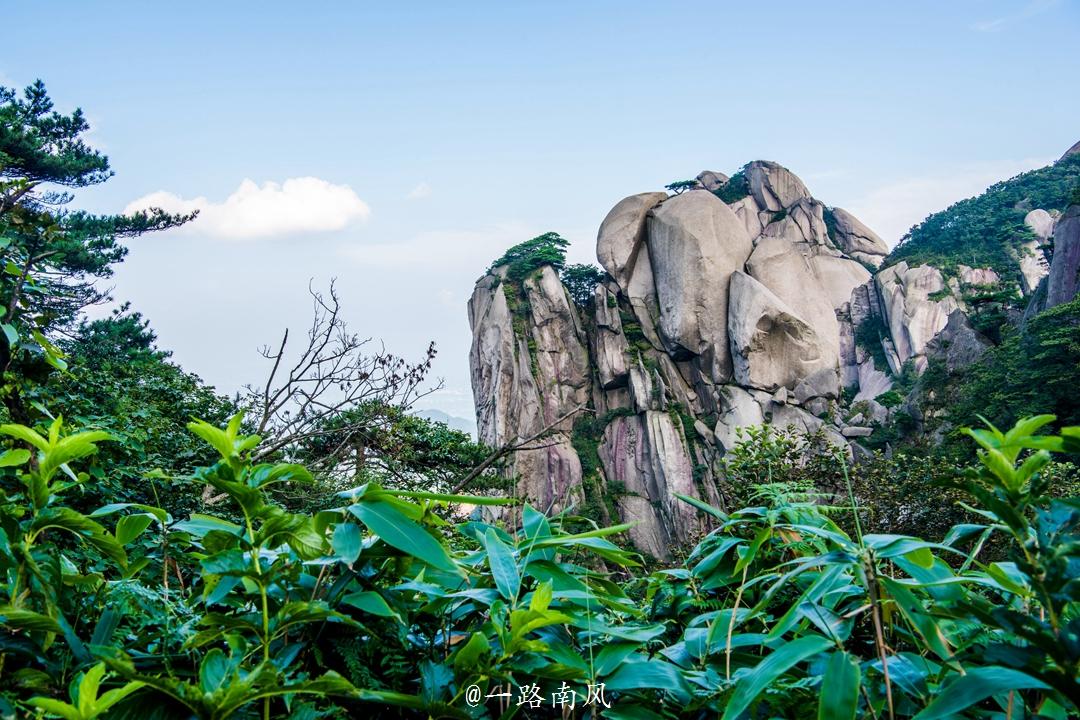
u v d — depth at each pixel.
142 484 4.53
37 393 2.21
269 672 1.00
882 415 68.06
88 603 1.32
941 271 91.94
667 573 1.77
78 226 23.22
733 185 103.81
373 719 1.26
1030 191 110.44
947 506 11.29
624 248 74.94
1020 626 0.88
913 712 1.15
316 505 7.83
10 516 1.19
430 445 15.20
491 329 77.75
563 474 67.38
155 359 21.61
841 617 1.19
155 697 1.01
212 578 1.29
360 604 1.22
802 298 70.81
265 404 8.07
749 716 1.20
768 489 1.68
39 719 0.98
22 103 23.66
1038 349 41.56
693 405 70.06
